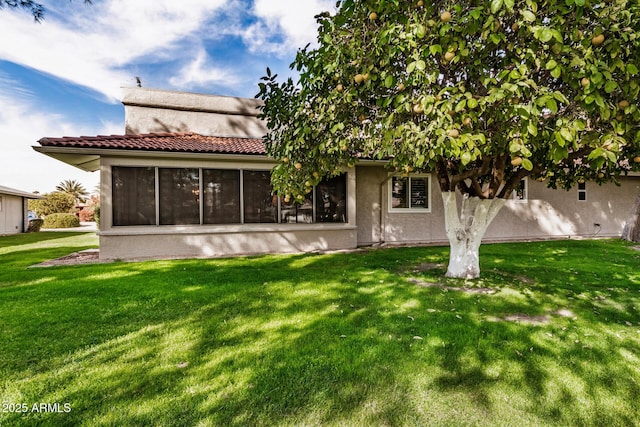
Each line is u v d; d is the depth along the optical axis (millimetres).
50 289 5395
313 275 6461
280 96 4551
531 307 4465
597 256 8656
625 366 2932
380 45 3266
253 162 9812
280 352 3164
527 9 2953
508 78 2992
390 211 11836
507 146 3605
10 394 2510
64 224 26875
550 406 2395
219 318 4082
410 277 6215
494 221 12945
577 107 3168
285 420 2240
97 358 3062
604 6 2898
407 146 3475
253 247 9867
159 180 9023
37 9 6211
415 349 3225
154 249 8992
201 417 2262
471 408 2369
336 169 5008
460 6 2996
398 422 2227
